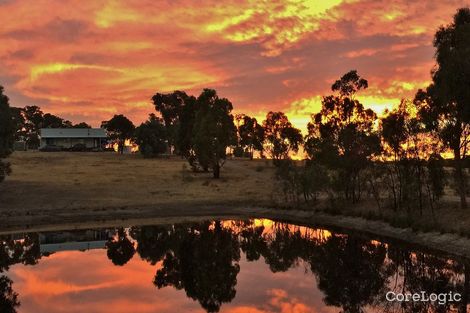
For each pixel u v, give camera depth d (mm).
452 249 32906
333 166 55688
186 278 28391
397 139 42875
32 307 21953
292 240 43031
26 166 103500
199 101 91938
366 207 51906
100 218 59188
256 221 57125
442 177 40656
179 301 22766
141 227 52438
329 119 67125
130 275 29266
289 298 23266
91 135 146125
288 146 109188
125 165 110062
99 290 25266
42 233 48594
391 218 44062
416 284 25500
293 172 64812
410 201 44156
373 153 49844
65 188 76938
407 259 31875
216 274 29547
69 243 42625
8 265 32656
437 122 39375
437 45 38688
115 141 155875
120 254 37125
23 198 68125
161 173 97812
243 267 31781
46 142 145125
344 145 53812
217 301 22672
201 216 61531
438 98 37438
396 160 44281
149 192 76312
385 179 48438
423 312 20547
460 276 26844
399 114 42594
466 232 33344
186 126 100688
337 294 23906
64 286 26312
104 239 44750
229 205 68312
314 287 25656
